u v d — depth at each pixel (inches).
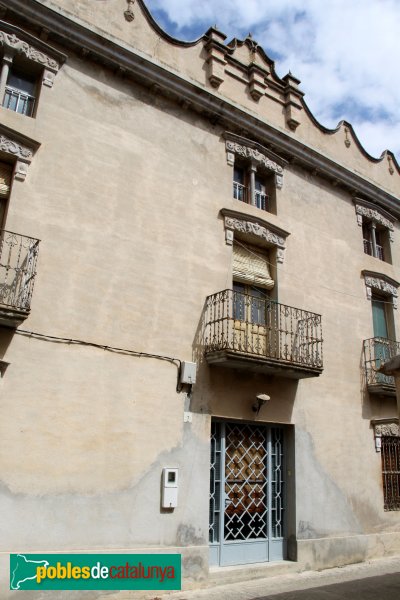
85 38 378.0
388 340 544.1
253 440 414.9
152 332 364.2
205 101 439.2
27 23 361.4
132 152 389.1
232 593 333.1
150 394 352.2
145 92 412.8
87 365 328.8
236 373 404.5
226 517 382.3
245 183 473.1
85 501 308.7
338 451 462.6
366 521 467.2
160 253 383.6
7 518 280.2
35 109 353.1
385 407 522.6
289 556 408.2
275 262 463.5
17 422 294.5
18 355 303.3
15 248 315.0
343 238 542.0
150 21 428.1
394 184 636.1
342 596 330.6
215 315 400.2
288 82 527.8
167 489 340.5
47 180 340.2
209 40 466.3
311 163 521.3
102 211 360.5
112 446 327.0
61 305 327.0
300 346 435.2
